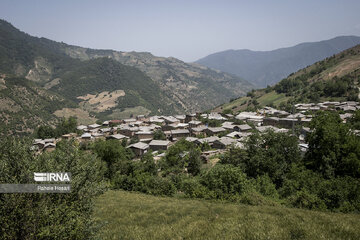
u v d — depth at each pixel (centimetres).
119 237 1336
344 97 14338
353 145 3203
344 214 1886
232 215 1694
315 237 1119
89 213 995
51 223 813
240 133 8881
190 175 4566
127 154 7531
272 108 15475
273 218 1479
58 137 12519
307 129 7594
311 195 2377
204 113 17512
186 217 1736
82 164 1027
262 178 3184
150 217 1856
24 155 891
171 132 10456
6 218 775
